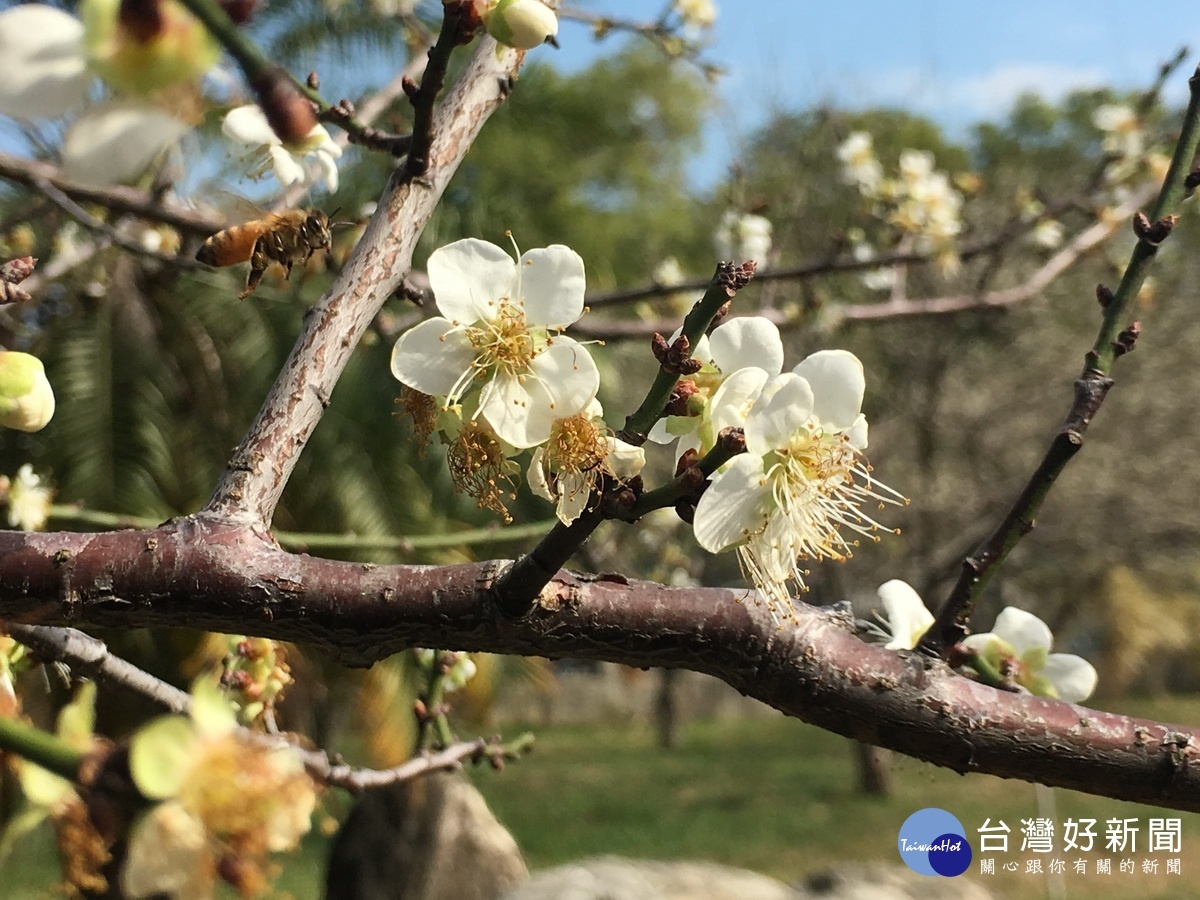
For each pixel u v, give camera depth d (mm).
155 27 596
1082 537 11742
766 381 1216
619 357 9109
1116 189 5473
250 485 1265
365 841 6906
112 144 604
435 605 1197
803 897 6461
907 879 6535
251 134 1132
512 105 11500
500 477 1236
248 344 6484
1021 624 1821
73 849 751
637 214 17781
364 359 6230
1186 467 11766
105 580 1147
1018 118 14477
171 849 730
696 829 10797
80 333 6109
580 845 10312
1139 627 14531
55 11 602
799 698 1274
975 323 11469
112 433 5949
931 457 11680
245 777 760
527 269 1240
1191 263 12195
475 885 6855
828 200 10156
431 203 1568
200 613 1173
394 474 6168
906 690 1279
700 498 1187
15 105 597
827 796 12047
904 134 14375
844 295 7434
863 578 11547
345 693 6215
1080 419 1407
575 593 1226
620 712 20531
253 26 686
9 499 2541
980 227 10828
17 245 4508
